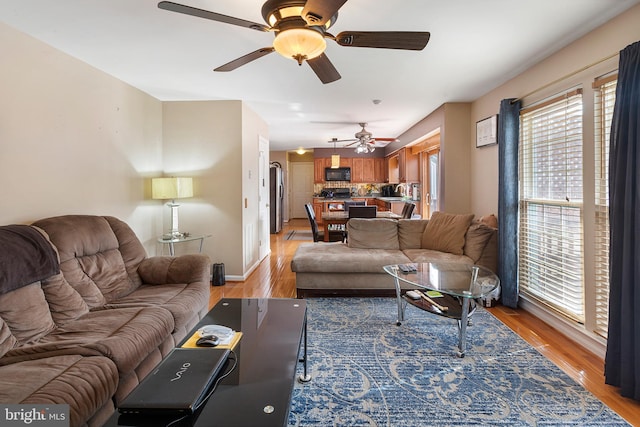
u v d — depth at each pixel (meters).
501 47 2.65
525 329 2.83
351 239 4.21
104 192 3.17
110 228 2.77
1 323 1.67
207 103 4.29
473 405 1.83
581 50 2.48
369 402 1.85
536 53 2.77
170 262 2.86
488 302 3.34
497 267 3.52
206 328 1.76
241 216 4.33
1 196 2.18
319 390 1.96
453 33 2.40
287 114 5.11
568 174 2.69
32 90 2.40
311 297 3.67
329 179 9.69
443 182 4.48
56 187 2.61
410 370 2.18
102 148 3.13
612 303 1.97
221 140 4.30
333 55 2.79
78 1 1.95
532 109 3.05
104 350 1.60
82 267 2.34
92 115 2.99
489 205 3.90
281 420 1.14
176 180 3.85
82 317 2.07
